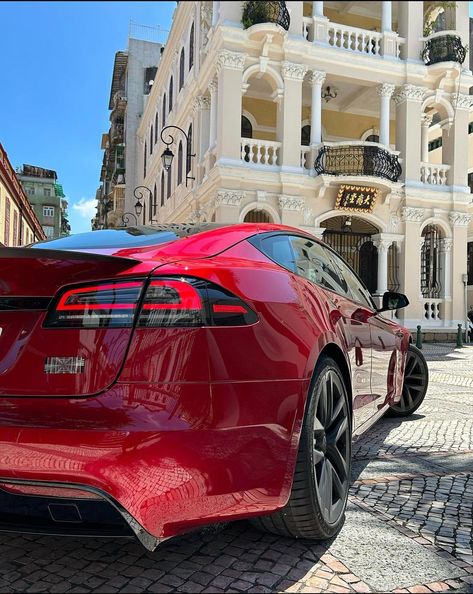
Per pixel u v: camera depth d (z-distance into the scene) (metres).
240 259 2.51
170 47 22.84
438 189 17.31
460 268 17.55
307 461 2.35
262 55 15.02
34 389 2.01
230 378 2.06
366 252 17.64
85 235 2.96
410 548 2.50
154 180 29.86
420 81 17.09
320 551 2.46
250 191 15.06
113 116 41.78
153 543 1.96
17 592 2.13
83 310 2.03
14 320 2.10
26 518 2.06
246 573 2.27
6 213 20.20
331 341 2.71
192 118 18.91
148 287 2.03
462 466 3.78
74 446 1.91
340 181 15.59
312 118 16.02
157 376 1.95
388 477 3.53
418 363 5.41
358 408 3.31
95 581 2.22
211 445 1.97
